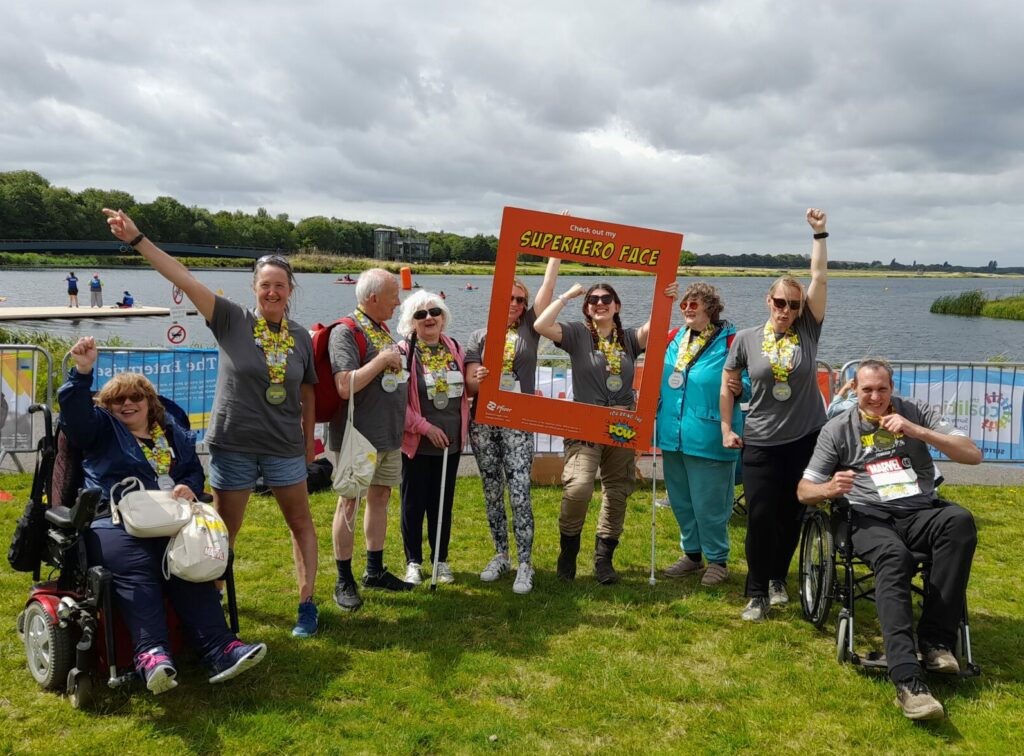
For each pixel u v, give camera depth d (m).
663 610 5.27
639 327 5.90
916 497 4.57
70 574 3.99
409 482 5.61
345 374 4.84
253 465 4.50
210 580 3.95
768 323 5.31
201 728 3.66
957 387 9.00
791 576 6.04
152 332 29.06
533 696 4.09
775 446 5.12
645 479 8.97
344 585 5.15
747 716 3.92
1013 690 4.20
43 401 9.62
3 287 62.75
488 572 5.77
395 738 3.65
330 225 166.62
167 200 151.00
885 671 4.40
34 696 3.89
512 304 5.67
